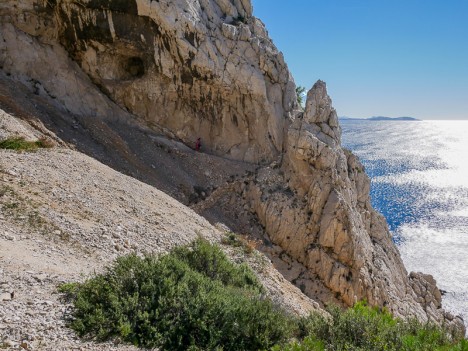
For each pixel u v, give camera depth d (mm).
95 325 7035
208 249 12172
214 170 27125
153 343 7047
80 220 12812
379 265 27047
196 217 18875
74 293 8023
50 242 10977
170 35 25109
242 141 29406
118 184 17109
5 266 8625
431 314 29359
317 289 22828
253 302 8906
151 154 25484
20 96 21141
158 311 7645
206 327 7527
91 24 24188
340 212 23906
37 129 19797
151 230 14453
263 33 31047
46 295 7828
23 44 22984
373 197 76688
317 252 23641
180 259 11383
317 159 25406
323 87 27672
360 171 30594
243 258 16406
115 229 13219
